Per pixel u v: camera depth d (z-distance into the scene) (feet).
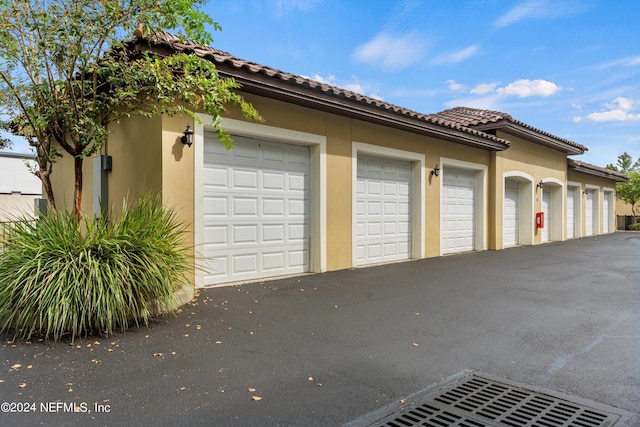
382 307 16.87
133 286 13.25
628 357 11.40
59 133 16.56
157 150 17.93
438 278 23.59
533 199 46.01
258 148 22.25
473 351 11.90
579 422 7.94
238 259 21.44
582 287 21.31
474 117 40.47
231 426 7.72
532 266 28.68
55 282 12.13
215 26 16.85
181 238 16.94
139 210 15.05
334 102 23.07
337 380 9.85
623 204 85.71
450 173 35.94
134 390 9.12
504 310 16.53
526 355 11.59
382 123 27.43
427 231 32.40
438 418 8.14
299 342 12.51
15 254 12.61
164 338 12.57
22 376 9.76
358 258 27.84
